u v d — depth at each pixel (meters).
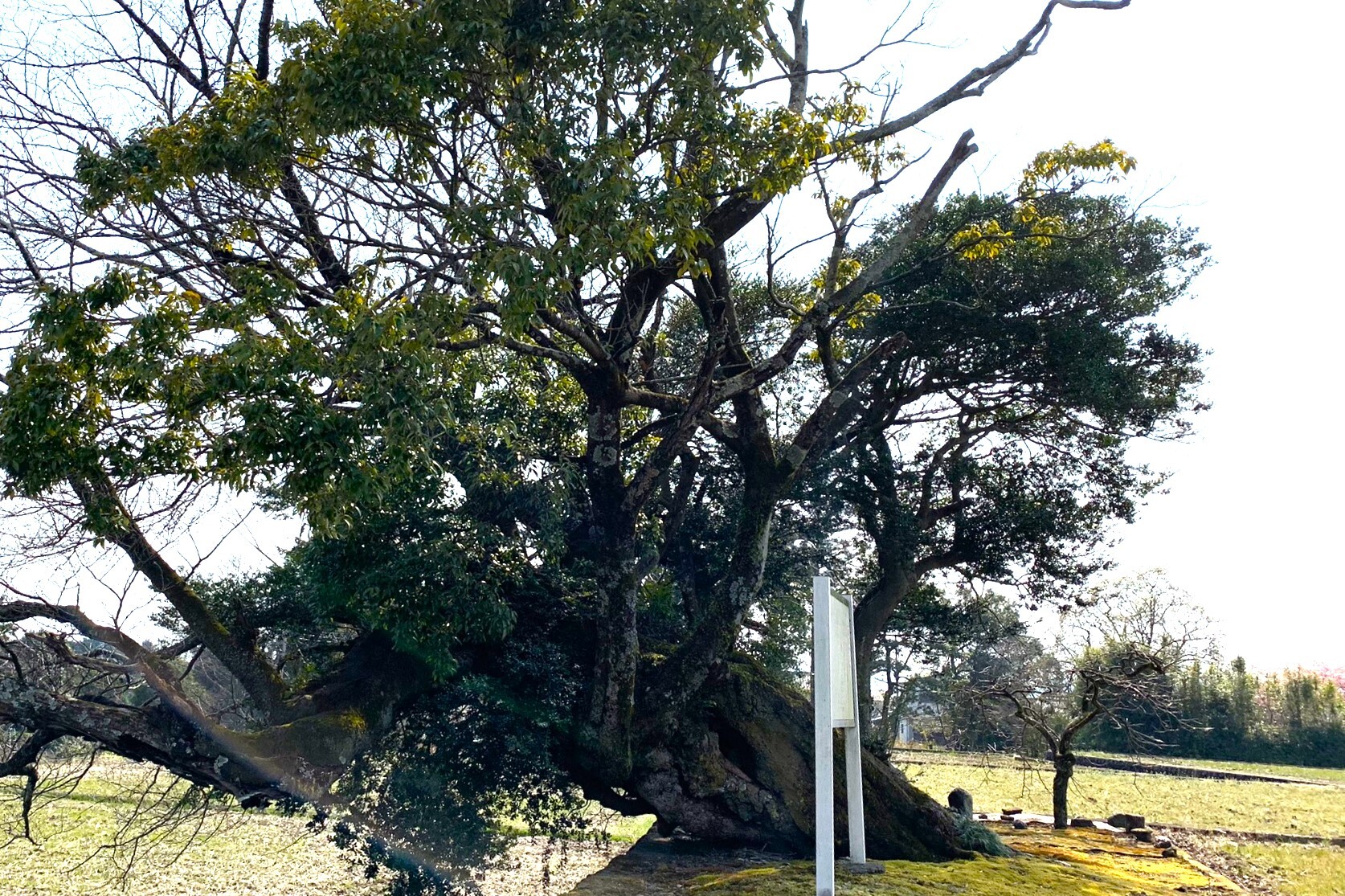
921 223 15.62
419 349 9.23
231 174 10.30
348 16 9.83
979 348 20.45
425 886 11.42
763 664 18.00
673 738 13.23
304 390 8.72
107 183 10.15
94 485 8.90
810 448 14.40
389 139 11.05
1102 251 19.89
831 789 9.73
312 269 11.39
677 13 10.41
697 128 11.24
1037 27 14.62
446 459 11.84
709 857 14.48
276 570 12.17
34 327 8.89
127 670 10.02
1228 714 51.22
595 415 12.72
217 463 8.70
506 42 10.35
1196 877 15.01
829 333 14.80
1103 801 28.00
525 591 12.28
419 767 11.41
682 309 20.64
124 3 11.59
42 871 15.30
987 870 13.12
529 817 12.15
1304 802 30.05
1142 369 21.38
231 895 13.92
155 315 8.66
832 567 23.95
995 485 22.47
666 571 18.66
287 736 10.09
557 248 9.82
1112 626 33.09
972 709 25.81
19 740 11.79
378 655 11.70
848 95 12.53
